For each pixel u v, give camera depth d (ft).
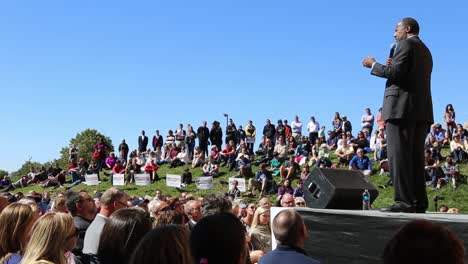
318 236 17.66
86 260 18.85
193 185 111.04
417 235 6.49
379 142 95.55
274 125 120.16
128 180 118.83
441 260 6.25
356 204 21.40
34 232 14.35
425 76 19.29
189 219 24.70
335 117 112.27
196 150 122.31
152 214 26.50
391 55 20.06
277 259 14.14
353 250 16.79
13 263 15.79
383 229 16.22
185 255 9.32
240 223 9.41
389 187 83.71
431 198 79.66
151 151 130.11
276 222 14.74
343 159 97.04
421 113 19.07
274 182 93.56
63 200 25.81
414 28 19.60
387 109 19.25
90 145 277.64
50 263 13.80
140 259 9.32
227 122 120.47
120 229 14.51
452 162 83.97
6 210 16.67
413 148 19.52
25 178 131.75
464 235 14.62
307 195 22.07
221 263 8.95
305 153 107.96
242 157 106.42
